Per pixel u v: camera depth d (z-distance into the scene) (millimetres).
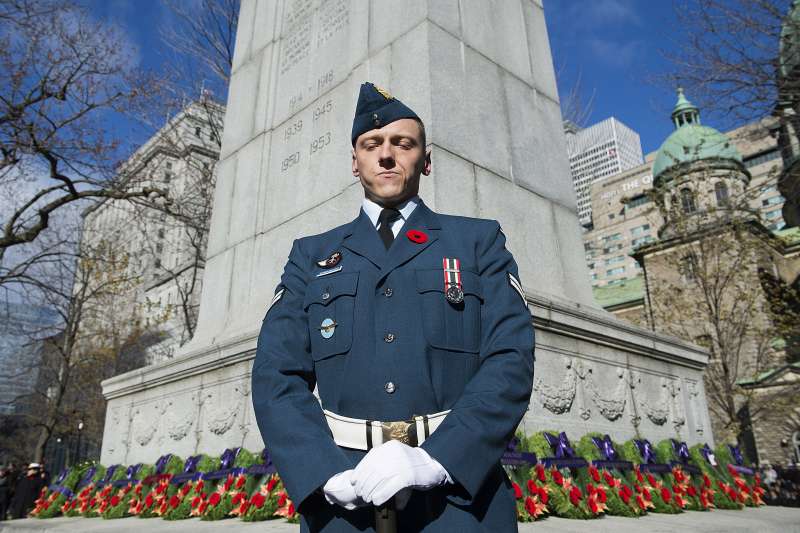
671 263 29297
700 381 6957
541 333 4973
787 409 30609
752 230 26422
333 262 2055
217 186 8508
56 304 22641
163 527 4473
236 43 9578
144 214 18734
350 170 6168
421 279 1900
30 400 30703
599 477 4422
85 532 4727
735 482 6133
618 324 5773
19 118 15531
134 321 26656
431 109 5582
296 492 1567
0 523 6367
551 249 6203
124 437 7438
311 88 7332
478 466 1538
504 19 7148
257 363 1923
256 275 7023
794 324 28031
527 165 6406
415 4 6238
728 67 15477
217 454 5707
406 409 1723
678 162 28297
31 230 17156
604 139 133125
